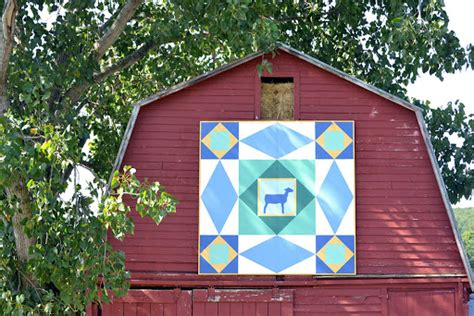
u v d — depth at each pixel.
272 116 21.09
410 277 19.91
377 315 19.86
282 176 19.88
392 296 19.95
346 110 20.39
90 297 16.81
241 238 19.73
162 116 20.38
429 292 20.00
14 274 19.06
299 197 19.83
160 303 19.92
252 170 19.89
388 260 19.95
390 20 26.38
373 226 20.05
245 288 19.94
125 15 23.73
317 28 30.08
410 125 20.31
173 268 19.94
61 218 17.38
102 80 28.06
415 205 20.11
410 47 25.95
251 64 20.58
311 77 20.52
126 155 20.23
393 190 20.16
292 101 21.14
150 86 29.70
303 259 19.69
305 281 19.84
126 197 20.17
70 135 17.30
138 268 19.95
